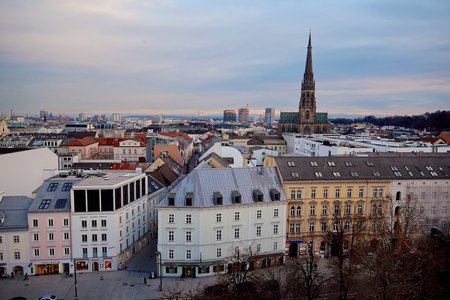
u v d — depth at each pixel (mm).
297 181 101875
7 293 83312
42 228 93000
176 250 91312
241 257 85188
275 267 94125
